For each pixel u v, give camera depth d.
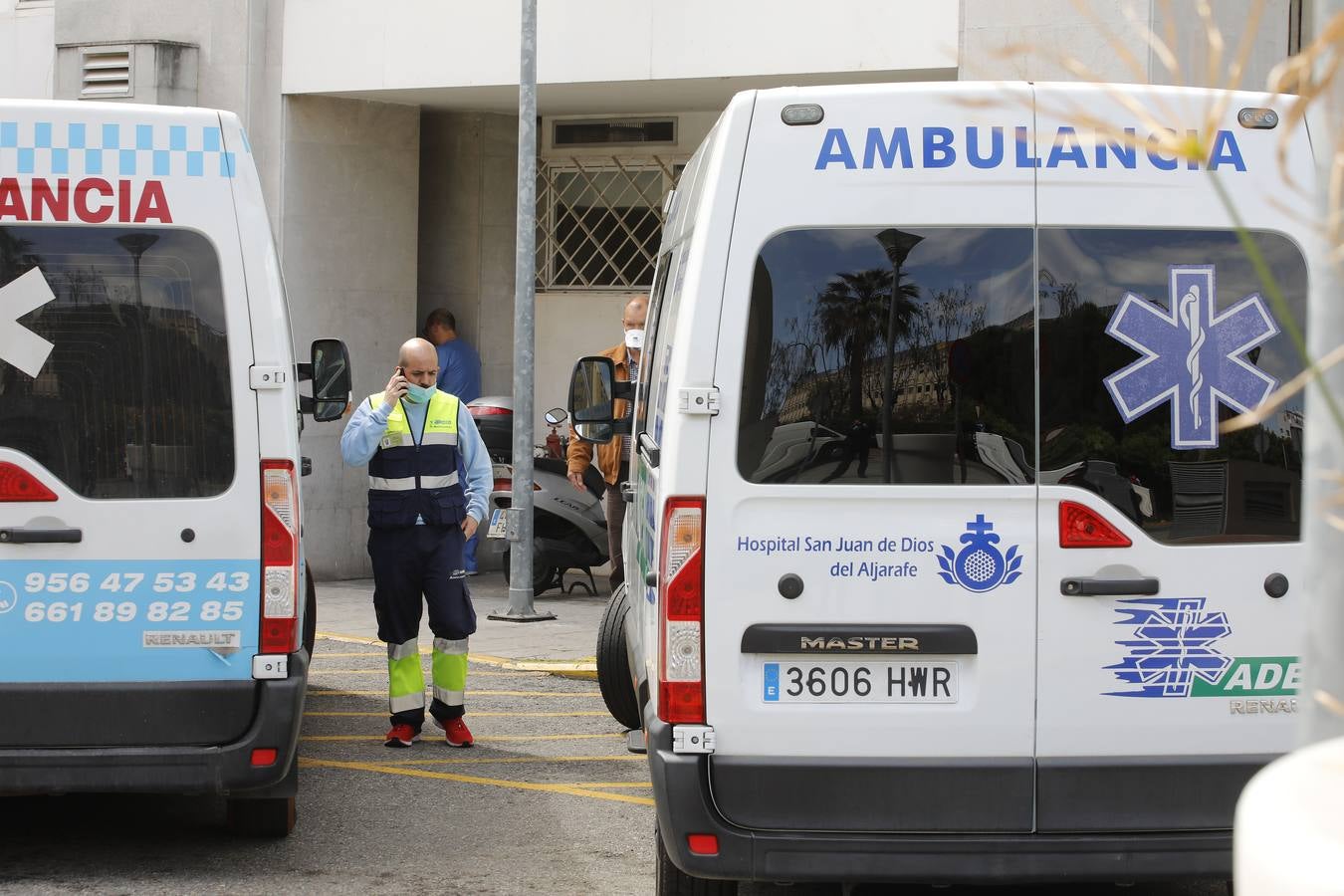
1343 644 1.77
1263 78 11.07
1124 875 4.28
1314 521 1.78
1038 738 4.31
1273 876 1.35
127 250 5.32
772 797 4.28
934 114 4.34
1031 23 10.54
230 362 5.34
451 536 7.62
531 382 11.32
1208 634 4.34
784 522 4.30
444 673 7.74
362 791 6.84
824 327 4.32
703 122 13.60
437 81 12.62
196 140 5.37
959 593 4.31
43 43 14.30
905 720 4.30
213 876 5.50
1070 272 4.34
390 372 13.89
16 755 5.18
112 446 5.29
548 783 7.04
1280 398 1.77
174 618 5.29
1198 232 4.35
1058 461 4.33
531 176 11.08
